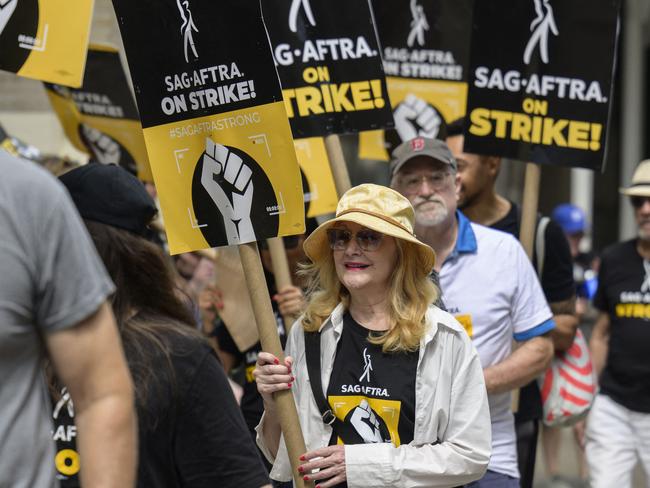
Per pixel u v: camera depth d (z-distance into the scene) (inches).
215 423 232.7
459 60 490.0
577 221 842.8
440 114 490.9
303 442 295.7
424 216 381.1
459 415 304.2
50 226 187.9
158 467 229.8
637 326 542.6
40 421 190.2
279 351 294.5
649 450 537.3
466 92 472.7
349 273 305.7
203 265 564.7
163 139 297.4
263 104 291.3
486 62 426.9
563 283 439.5
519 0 423.5
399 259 308.2
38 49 339.3
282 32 390.0
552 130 424.5
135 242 236.4
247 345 433.1
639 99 1158.3
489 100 427.2
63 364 190.7
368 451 296.8
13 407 186.1
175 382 228.8
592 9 420.5
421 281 309.6
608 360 550.6
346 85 392.5
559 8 421.7
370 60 392.5
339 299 315.6
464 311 384.8
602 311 571.2
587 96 422.3
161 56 295.7
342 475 295.9
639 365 537.6
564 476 727.7
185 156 296.8
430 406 301.7
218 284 450.6
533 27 423.5
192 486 233.0
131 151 486.0
